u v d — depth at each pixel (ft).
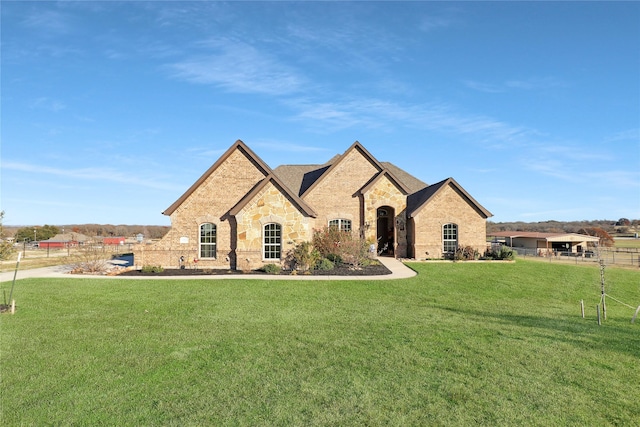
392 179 101.19
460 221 101.55
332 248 86.07
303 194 102.42
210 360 28.63
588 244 222.89
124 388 23.98
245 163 87.04
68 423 20.07
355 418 20.62
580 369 27.40
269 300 49.62
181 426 19.80
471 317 42.27
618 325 40.52
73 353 29.94
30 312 43.11
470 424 20.15
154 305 46.60
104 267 85.10
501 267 84.69
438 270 78.23
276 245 81.51
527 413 21.24
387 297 52.37
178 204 85.61
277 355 29.71
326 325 38.11
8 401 22.31
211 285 60.34
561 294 59.52
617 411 21.56
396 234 101.35
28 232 313.94
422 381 25.17
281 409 21.47
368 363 28.14
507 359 29.14
